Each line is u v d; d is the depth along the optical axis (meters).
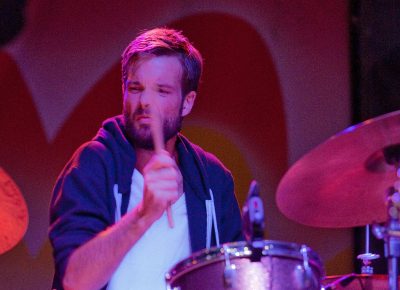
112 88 11.30
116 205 7.19
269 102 11.41
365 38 11.16
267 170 11.32
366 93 11.11
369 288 7.87
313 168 6.39
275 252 5.93
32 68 11.16
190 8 11.53
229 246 5.96
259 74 11.48
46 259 10.91
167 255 7.19
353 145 6.21
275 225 11.19
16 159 11.03
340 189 6.84
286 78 11.44
